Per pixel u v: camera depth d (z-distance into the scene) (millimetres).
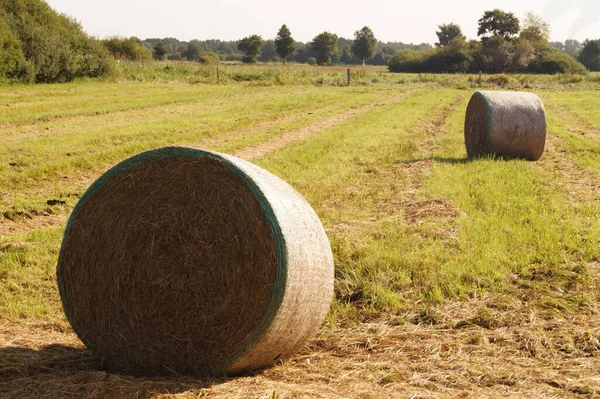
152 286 4871
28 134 17609
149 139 17141
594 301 6094
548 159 14461
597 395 4285
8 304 6316
